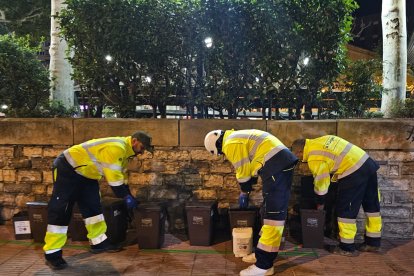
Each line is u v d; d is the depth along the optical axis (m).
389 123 5.25
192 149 5.61
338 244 5.01
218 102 5.98
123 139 4.62
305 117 6.09
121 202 5.26
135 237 5.48
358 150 4.75
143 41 5.75
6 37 6.89
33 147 5.88
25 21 12.45
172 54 5.87
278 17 5.64
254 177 4.75
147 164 5.67
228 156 4.43
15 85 6.35
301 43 5.73
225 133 4.58
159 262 4.56
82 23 5.82
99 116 6.54
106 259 4.65
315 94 6.00
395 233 5.39
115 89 6.16
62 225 4.41
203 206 5.06
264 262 4.08
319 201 4.91
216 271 4.30
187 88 6.09
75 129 5.71
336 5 5.63
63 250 4.96
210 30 5.69
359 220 5.41
